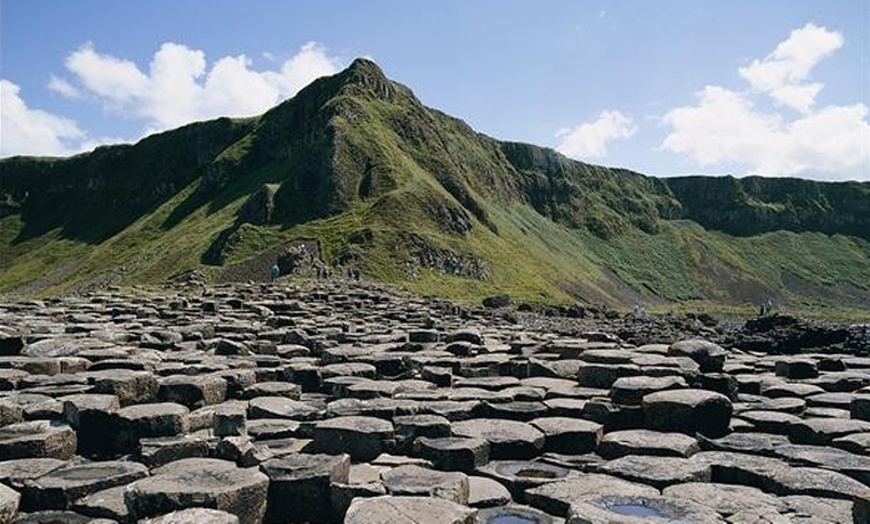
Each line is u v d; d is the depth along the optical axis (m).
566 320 51.12
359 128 150.50
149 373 13.47
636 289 187.62
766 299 198.12
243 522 8.23
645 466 9.83
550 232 198.50
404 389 13.81
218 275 94.56
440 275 108.50
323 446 10.57
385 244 110.56
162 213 178.88
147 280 121.69
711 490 8.89
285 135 181.50
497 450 10.63
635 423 12.11
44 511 8.59
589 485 8.98
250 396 13.71
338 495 8.62
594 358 15.70
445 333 22.17
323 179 134.25
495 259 124.62
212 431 11.21
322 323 25.84
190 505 7.90
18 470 9.30
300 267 86.50
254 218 131.50
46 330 21.16
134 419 10.75
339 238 113.38
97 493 8.80
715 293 198.75
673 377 13.28
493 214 165.25
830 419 12.02
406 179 136.25
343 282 65.44
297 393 13.85
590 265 189.00
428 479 8.89
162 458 9.91
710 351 15.54
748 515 8.03
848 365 18.44
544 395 13.55
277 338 20.81
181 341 20.17
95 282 137.12
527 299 97.81
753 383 15.34
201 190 181.88
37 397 12.19
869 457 10.41
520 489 9.34
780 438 11.60
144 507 7.92
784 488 9.16
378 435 10.45
